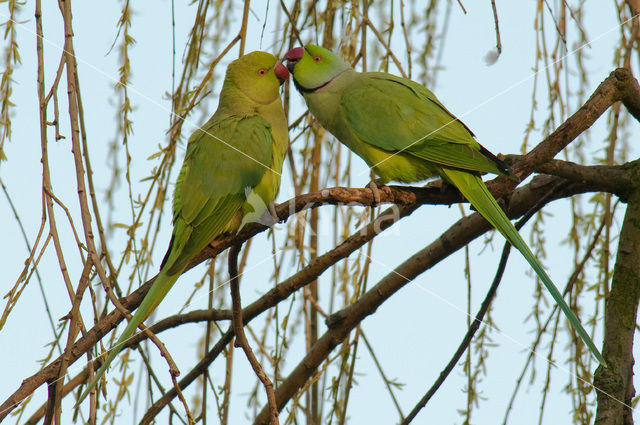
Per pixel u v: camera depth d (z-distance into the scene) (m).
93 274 5.31
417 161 7.12
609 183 6.52
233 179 6.52
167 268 5.88
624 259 6.43
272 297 6.53
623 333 6.26
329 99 7.43
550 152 6.07
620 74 6.05
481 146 7.05
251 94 7.23
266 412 7.05
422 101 7.08
